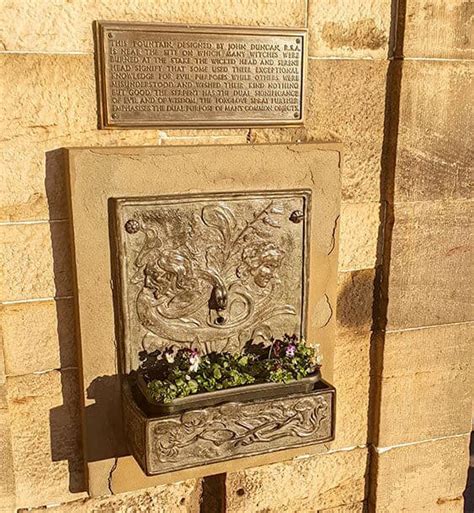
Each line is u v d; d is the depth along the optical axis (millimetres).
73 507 2906
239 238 2775
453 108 2961
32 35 2385
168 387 2504
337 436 3311
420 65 2861
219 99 2639
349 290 3129
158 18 2512
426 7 2801
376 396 3291
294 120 2771
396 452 3371
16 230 2543
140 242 2629
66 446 2824
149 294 2691
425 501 3516
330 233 2953
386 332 3164
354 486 3422
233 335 2871
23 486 2803
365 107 2914
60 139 2518
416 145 2961
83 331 2646
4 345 2629
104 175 2537
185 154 2633
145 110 2553
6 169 2477
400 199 3010
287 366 2695
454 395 3393
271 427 2619
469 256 3199
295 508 3328
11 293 2596
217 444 2555
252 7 2625
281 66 2686
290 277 2908
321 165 2852
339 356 3205
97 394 2723
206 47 2566
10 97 2416
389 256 3078
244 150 2719
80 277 2592
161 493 3062
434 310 3217
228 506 3164
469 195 3109
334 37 2779
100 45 2441
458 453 3498
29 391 2711
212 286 2777
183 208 2660
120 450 2816
